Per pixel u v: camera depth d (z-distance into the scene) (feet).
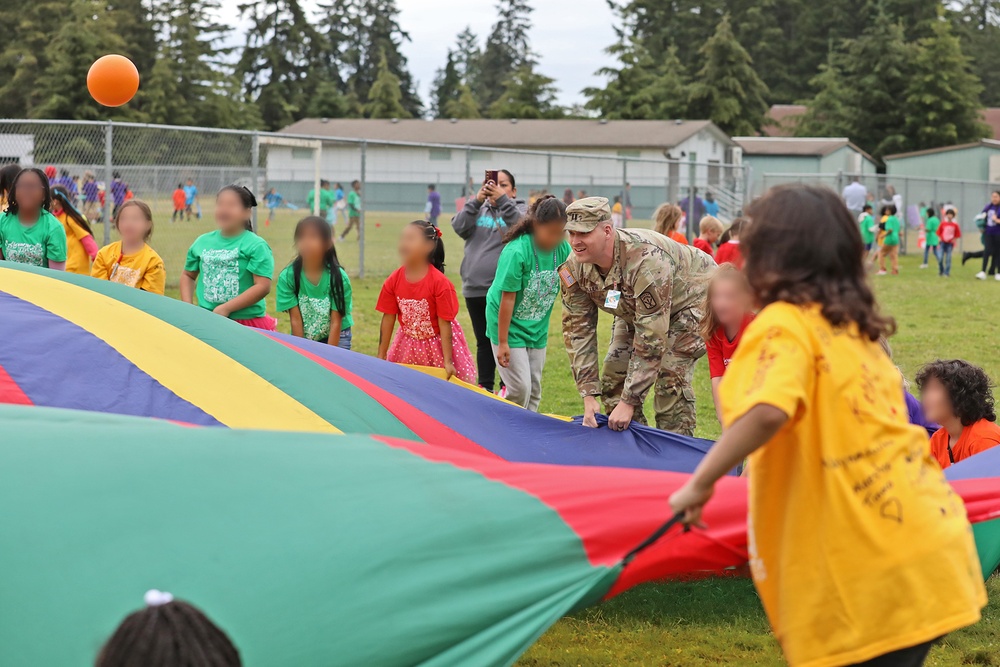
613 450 17.47
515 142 168.86
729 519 10.23
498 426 17.52
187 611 5.84
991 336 44.47
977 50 273.33
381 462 10.72
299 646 8.38
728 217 91.56
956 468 13.92
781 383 7.84
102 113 147.74
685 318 18.66
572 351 18.48
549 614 9.19
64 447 10.12
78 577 8.60
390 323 23.25
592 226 16.90
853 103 190.29
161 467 9.89
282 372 16.31
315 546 9.13
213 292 22.50
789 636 8.28
